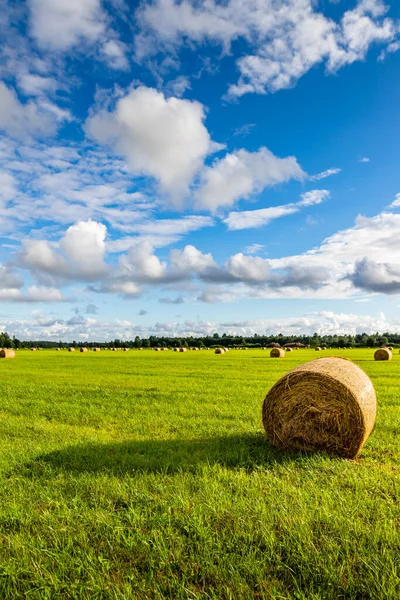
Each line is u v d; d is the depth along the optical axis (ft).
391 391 58.03
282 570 14.07
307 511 17.98
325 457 27.58
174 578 13.69
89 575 13.84
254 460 26.43
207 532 16.22
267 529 16.26
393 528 16.49
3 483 22.41
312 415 29.37
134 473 23.34
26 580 13.91
